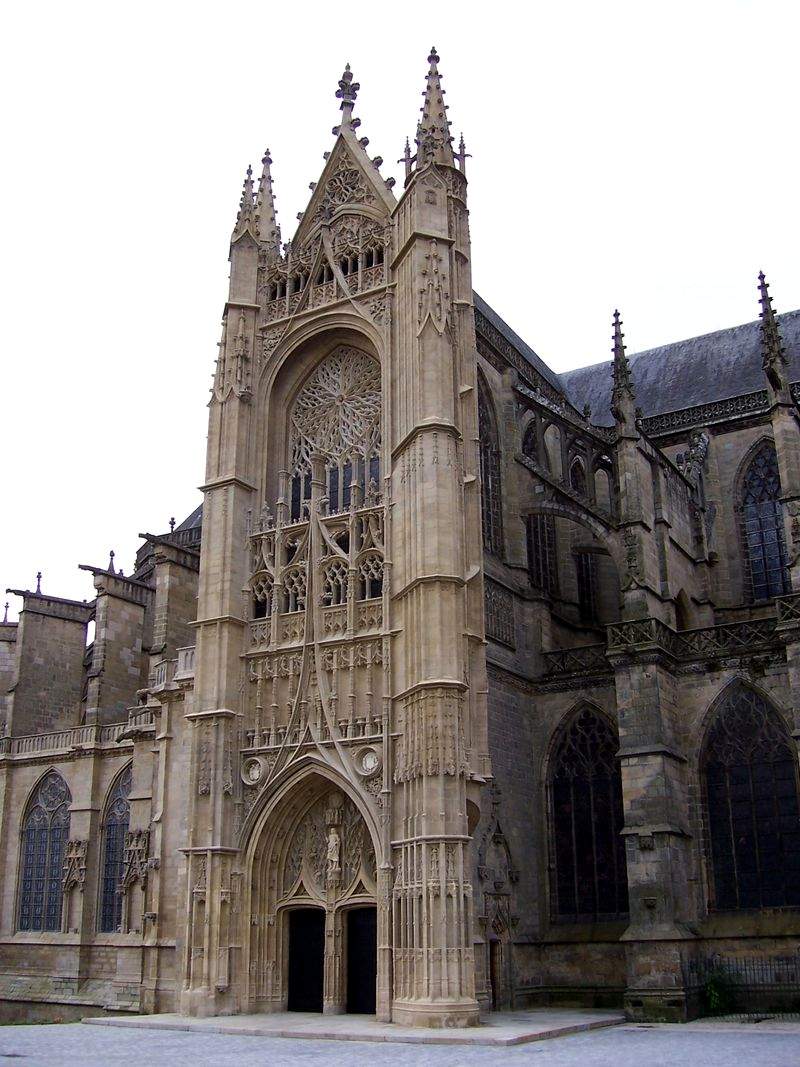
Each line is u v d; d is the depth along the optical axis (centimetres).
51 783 6969
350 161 5566
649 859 4484
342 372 5378
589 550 6059
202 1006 4447
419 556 4416
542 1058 3058
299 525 5053
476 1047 3394
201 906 4616
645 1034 3747
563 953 4972
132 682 7112
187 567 6569
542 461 5850
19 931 6781
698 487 6381
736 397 6881
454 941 3941
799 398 6606
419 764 4188
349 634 4669
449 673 4253
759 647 4816
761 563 6512
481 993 4372
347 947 4509
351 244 5391
